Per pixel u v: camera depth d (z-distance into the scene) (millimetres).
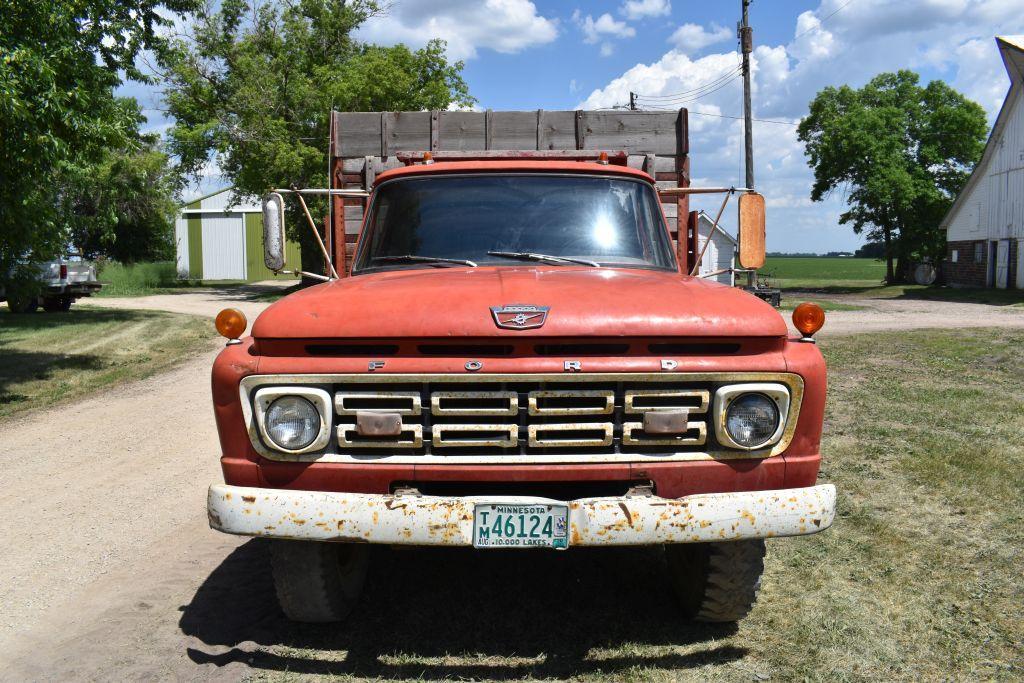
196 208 46344
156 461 7039
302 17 33344
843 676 3312
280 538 3043
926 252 44406
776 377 3111
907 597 4016
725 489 3123
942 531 4840
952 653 3482
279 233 4391
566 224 4180
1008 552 4500
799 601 4004
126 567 4656
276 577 3543
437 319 3084
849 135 44031
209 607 4086
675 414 3070
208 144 32781
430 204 4289
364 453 3123
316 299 3332
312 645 3646
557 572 4465
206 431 8211
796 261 159125
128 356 13664
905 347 13195
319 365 3084
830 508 3068
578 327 3051
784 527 3025
